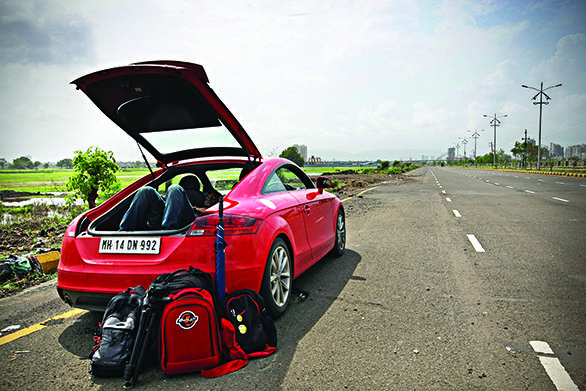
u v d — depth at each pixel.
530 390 2.33
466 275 4.77
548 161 72.06
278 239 3.51
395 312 3.63
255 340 2.79
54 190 23.98
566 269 4.95
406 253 5.98
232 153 4.29
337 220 5.65
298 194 4.35
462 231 7.78
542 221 8.84
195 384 2.49
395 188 21.94
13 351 3.07
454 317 3.48
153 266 2.97
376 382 2.46
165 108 3.53
